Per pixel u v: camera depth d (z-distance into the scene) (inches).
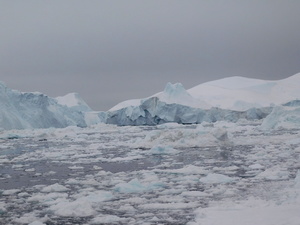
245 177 711.7
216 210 476.1
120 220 456.4
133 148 1369.3
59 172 848.3
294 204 476.1
